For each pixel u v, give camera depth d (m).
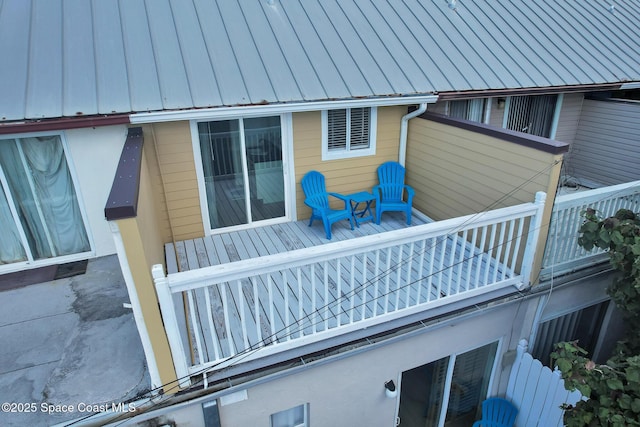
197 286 2.81
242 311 3.09
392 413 4.31
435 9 6.61
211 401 3.12
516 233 4.40
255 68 4.76
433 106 5.93
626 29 7.51
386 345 3.79
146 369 3.28
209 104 4.20
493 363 4.87
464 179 5.05
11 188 4.26
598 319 5.75
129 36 4.66
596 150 7.08
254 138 5.10
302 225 5.68
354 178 5.92
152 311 2.73
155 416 3.00
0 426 2.80
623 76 6.33
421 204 5.96
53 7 4.76
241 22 5.31
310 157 5.52
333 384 3.71
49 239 4.65
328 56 5.22
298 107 4.54
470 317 4.07
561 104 6.92
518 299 4.32
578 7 7.75
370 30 5.84
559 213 4.32
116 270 4.64
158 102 4.08
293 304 3.99
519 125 6.79
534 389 4.67
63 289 4.31
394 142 5.95
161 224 5.06
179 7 5.22
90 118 3.79
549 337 5.41
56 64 4.16
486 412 5.03
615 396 2.93
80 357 3.41
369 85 4.96
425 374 4.46
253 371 3.22
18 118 3.59
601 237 3.83
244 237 5.35
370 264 4.68
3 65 3.99
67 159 4.29
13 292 4.26
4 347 3.52
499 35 6.46
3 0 4.71
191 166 4.91
